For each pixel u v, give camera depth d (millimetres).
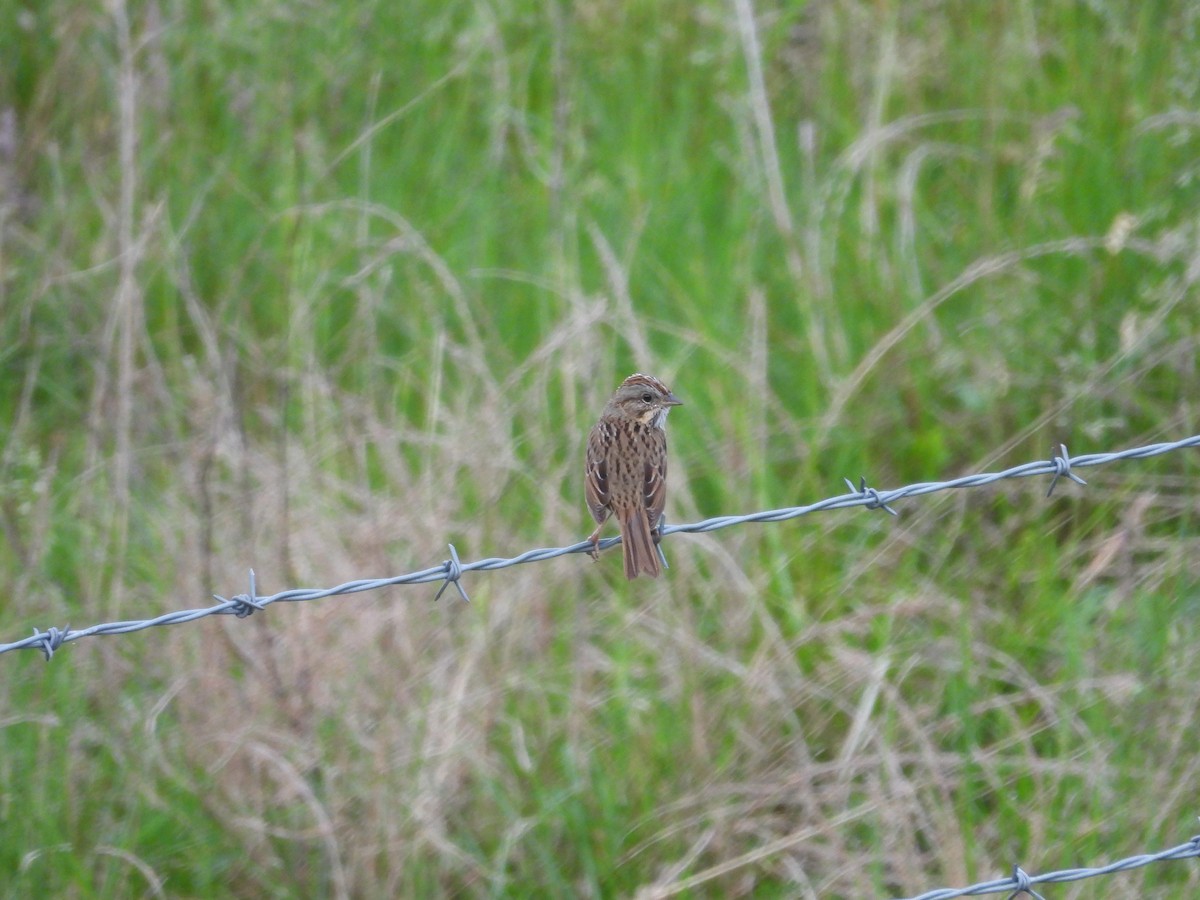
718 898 9234
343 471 11570
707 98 15680
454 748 9422
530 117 15234
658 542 8688
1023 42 14867
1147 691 9562
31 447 12312
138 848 9508
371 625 9945
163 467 12195
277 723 9719
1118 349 12195
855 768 9336
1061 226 13234
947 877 8648
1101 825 8844
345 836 9242
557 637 10430
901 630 10562
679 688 9984
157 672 10195
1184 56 13711
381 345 13477
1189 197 13227
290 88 14906
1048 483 11523
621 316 11875
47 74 14773
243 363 12688
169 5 15680
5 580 11156
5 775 9484
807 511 8359
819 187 13836
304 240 13391
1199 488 11484
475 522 10586
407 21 16281
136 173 13922
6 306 13414
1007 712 9703
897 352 12500
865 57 15203
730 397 12148
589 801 9602
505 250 14070
